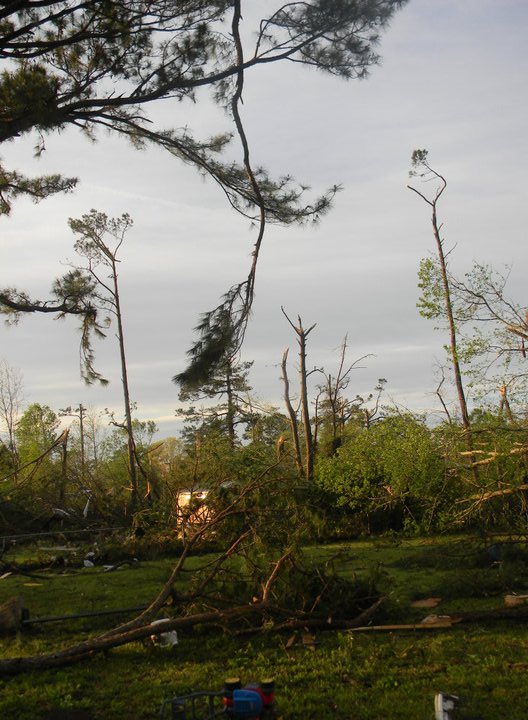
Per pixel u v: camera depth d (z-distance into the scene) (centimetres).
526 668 728
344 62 1101
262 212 1189
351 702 651
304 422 3173
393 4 1059
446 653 795
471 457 1809
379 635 893
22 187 1634
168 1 1088
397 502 1992
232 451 1720
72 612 1127
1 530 2492
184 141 1221
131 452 3291
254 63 1108
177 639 894
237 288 1063
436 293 1822
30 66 1085
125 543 2002
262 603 905
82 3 1064
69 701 671
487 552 1433
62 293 2041
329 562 1034
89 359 2120
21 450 4228
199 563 1641
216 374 1076
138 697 684
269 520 1051
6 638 940
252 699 564
